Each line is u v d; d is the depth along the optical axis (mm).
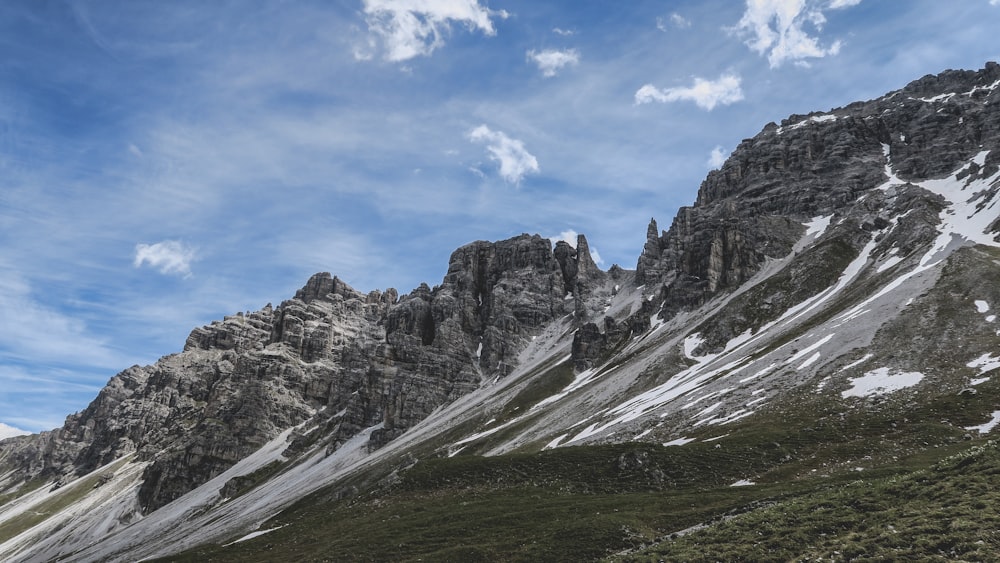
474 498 92250
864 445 78938
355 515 98750
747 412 104625
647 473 85125
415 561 66062
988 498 38125
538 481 93250
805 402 100125
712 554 43125
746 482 76750
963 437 74875
